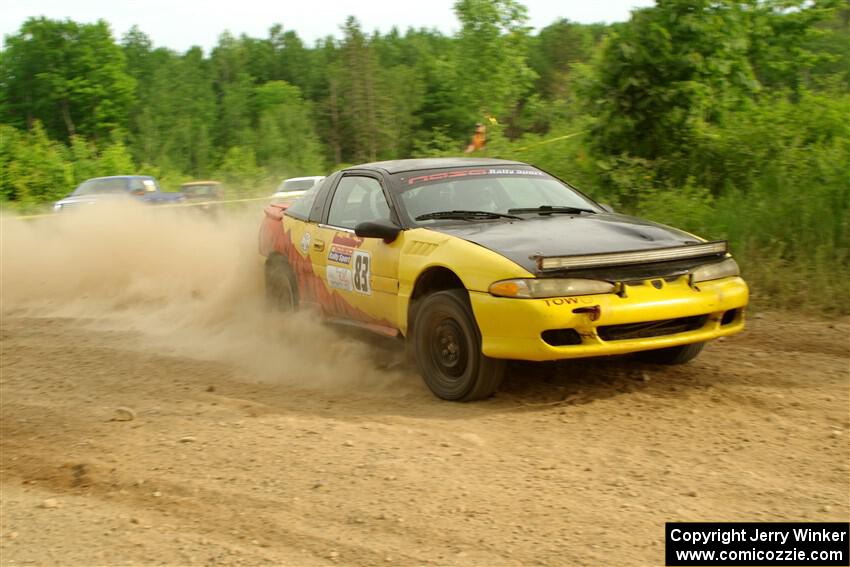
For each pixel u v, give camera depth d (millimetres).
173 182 48156
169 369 8398
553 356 5945
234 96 125625
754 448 5309
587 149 13664
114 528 4629
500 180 7844
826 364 7262
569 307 5922
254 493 4957
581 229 6812
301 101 137250
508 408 6363
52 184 40219
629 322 6039
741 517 4352
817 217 10375
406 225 7223
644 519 4348
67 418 6879
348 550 4172
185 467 5484
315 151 111500
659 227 7016
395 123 122625
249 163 47094
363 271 7551
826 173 10836
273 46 172000
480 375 6359
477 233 6758
